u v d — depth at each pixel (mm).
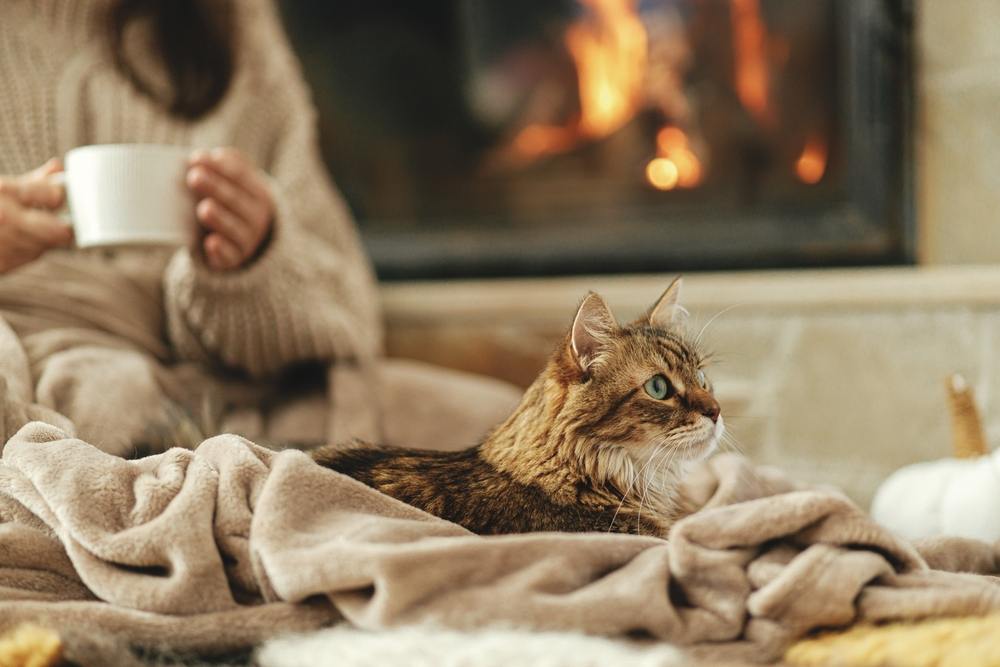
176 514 821
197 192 1391
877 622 763
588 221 2375
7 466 910
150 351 1551
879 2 2154
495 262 2367
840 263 2199
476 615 726
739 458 1167
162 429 1243
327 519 817
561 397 1009
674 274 2273
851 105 2195
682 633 744
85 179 1251
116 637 753
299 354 1629
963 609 747
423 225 2447
